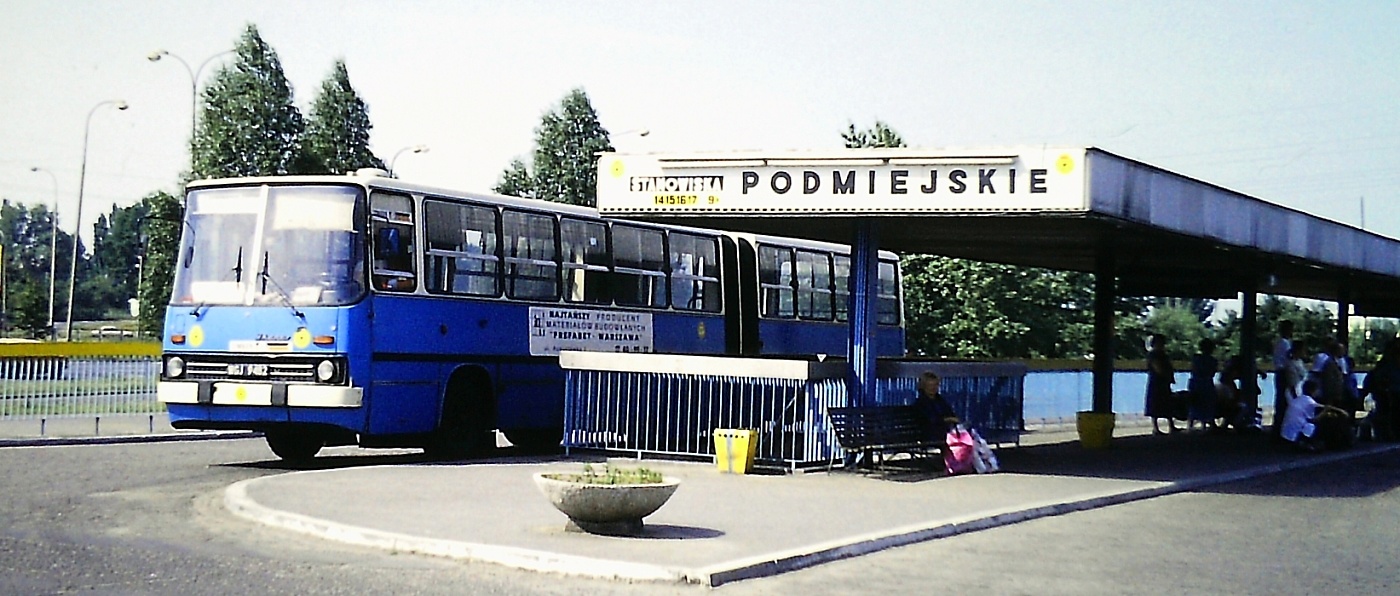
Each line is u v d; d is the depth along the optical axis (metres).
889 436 20.48
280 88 55.28
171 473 19.05
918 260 52.19
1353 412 30.30
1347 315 36.00
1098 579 12.38
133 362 28.12
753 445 20.05
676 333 25.97
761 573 12.02
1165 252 26.50
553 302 23.42
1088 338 58.56
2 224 162.00
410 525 13.49
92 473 18.75
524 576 11.53
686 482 18.55
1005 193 19.08
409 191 20.84
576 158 62.00
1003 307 52.62
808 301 29.56
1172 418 32.59
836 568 12.54
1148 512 17.58
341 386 19.48
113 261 138.62
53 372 26.56
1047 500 17.52
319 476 17.69
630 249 25.12
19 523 13.67
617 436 21.89
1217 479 21.45
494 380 22.25
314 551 12.44
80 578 10.77
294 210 20.06
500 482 17.39
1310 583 12.55
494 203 22.44
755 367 20.72
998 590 11.66
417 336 20.72
